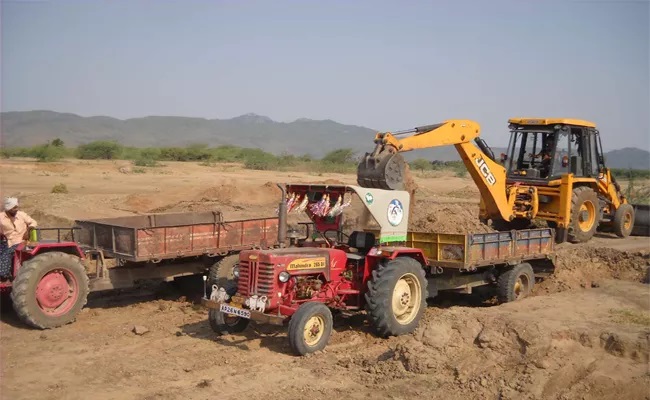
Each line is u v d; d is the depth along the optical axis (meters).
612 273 13.08
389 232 9.23
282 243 8.99
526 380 6.82
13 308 9.58
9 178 32.19
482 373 7.11
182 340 8.70
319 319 8.19
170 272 10.59
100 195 23.92
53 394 6.70
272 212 20.03
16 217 9.45
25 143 195.75
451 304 11.55
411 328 9.05
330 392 6.84
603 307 9.73
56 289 9.13
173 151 64.62
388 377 7.24
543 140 16.14
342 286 8.96
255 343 8.56
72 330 9.05
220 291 8.56
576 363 7.11
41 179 32.44
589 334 7.69
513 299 11.09
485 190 14.32
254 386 7.00
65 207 19.86
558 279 12.28
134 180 33.97
